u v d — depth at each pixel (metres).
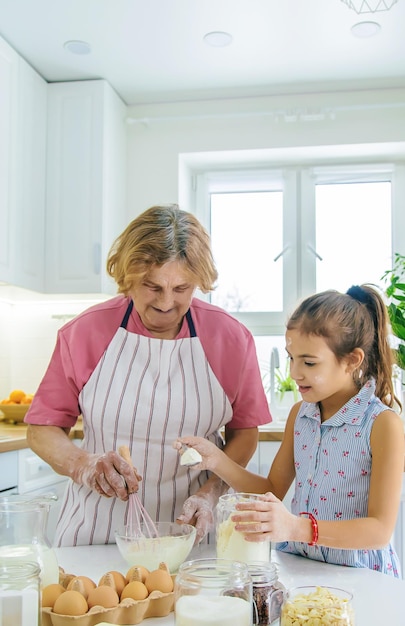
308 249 3.22
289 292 3.23
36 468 2.47
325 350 1.29
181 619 0.80
